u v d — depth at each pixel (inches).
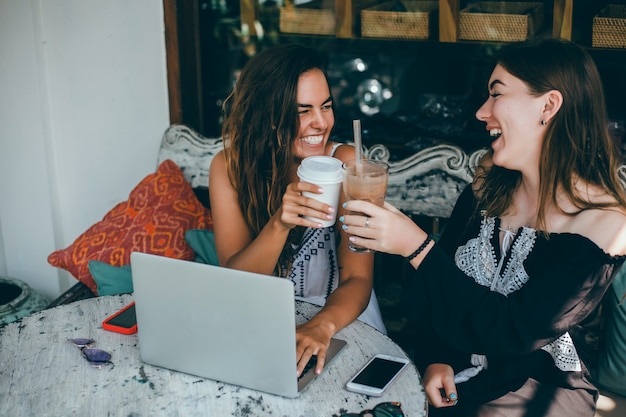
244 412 56.2
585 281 64.0
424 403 57.5
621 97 104.6
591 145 66.5
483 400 70.8
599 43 104.3
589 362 78.4
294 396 57.7
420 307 67.0
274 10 118.3
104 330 68.8
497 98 68.1
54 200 125.0
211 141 109.2
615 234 64.5
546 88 65.2
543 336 64.4
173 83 116.0
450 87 114.7
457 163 95.2
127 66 117.3
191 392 58.9
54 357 64.2
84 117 121.5
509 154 68.5
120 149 121.8
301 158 82.7
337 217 81.5
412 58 115.5
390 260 109.1
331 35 116.4
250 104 79.6
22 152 122.9
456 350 75.5
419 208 97.8
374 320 85.3
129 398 58.2
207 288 57.4
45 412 56.5
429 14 111.6
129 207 105.7
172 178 107.2
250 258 74.4
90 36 117.1
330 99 80.4
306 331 64.7
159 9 113.3
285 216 66.6
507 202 72.9
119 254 100.1
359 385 59.0
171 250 99.7
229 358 59.0
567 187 66.7
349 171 62.2
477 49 110.0
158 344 61.7
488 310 64.9
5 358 64.1
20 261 129.6
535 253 68.6
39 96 119.3
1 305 114.0
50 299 130.0
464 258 74.5
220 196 84.8
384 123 117.3
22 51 117.7
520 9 109.0
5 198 126.4
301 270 85.3
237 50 120.7
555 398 70.2
